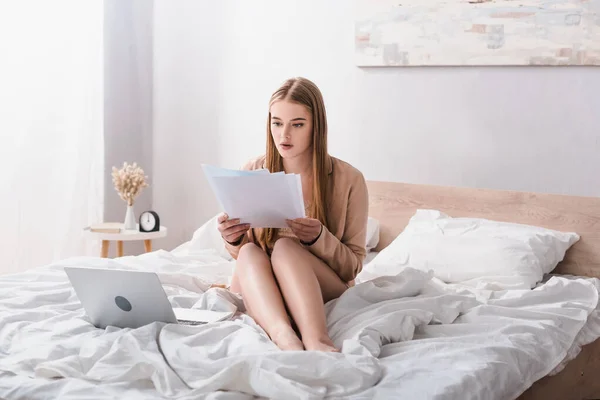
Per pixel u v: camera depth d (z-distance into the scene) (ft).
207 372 5.13
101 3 12.66
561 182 9.95
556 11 9.73
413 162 11.07
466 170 10.65
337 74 11.62
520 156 10.22
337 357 5.26
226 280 8.25
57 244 12.23
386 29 11.05
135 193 11.65
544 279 9.04
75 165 12.39
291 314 6.19
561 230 9.63
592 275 9.36
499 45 10.17
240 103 12.65
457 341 6.13
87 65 12.48
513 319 6.80
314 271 6.73
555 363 6.47
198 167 13.26
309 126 7.09
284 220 6.56
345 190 7.35
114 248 13.24
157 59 13.48
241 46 12.56
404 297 7.04
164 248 13.76
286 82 7.19
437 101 10.79
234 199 6.37
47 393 4.90
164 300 5.86
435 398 4.88
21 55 11.66
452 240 9.21
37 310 6.58
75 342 5.63
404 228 10.79
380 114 11.30
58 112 12.12
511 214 10.02
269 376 4.84
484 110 10.44
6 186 11.62
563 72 9.82
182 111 13.33
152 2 13.41
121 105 13.32
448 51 10.55
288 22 12.01
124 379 5.10
